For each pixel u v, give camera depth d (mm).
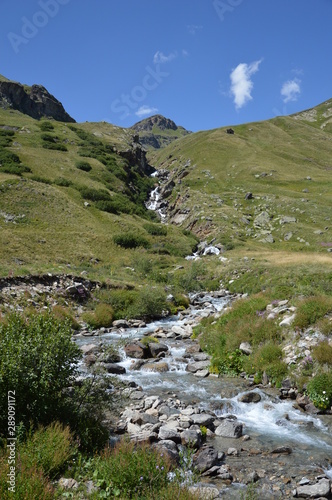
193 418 9641
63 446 6695
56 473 6301
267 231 67875
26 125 111000
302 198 83750
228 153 135500
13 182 62875
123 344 11773
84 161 92000
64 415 7941
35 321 8836
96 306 25844
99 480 6070
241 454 8133
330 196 85625
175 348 17938
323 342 12742
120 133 147875
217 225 69688
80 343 18359
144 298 26578
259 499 6410
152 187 115938
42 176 74625
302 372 12188
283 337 14773
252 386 12734
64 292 26031
